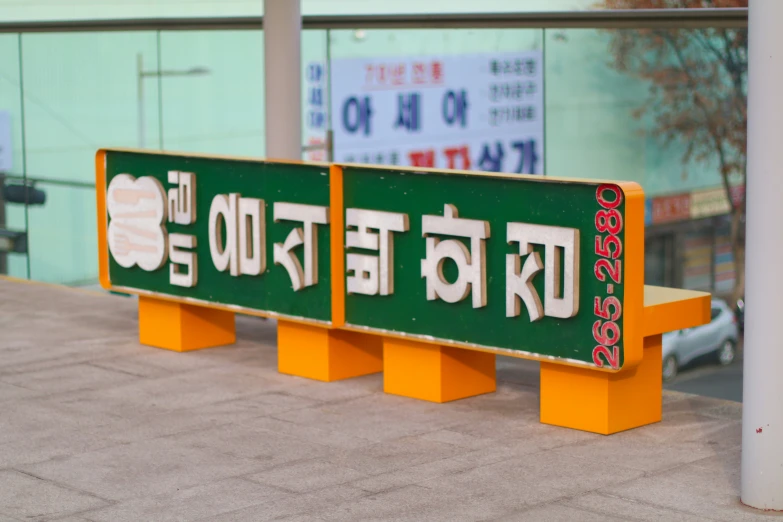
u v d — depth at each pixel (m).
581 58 10.78
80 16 14.80
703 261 10.50
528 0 10.96
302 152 12.55
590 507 6.70
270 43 11.48
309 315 9.47
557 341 8.04
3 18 15.48
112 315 12.23
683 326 8.12
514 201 8.15
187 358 10.38
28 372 9.96
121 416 8.67
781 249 6.37
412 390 9.05
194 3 13.87
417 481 7.18
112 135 14.73
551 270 7.94
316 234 9.34
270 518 6.61
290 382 9.57
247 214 9.80
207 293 10.27
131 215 10.73
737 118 10.30
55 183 15.30
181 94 14.11
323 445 7.93
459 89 11.49
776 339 6.46
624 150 10.63
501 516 6.57
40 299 13.12
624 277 7.61
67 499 6.98
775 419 6.52
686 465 7.41
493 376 9.20
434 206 8.62
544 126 11.02
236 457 7.71
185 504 6.86
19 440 8.13
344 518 6.58
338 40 12.52
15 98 15.55
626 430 8.16
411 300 8.86
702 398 9.02
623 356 7.68
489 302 8.38
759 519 6.48
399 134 11.95
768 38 6.26
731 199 10.38
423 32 11.70
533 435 8.08
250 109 13.54
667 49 10.42
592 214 7.74
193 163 10.27
